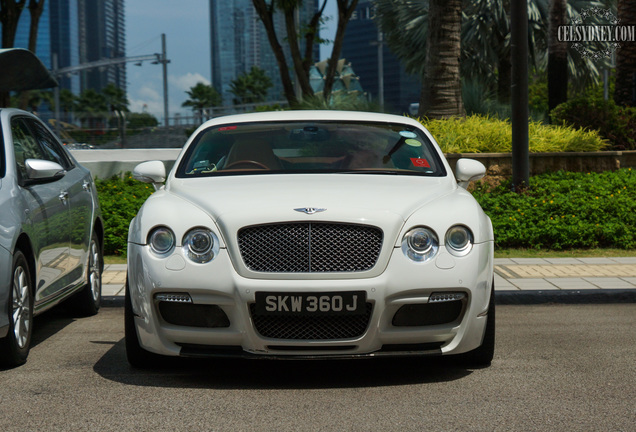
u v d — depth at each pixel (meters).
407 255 4.66
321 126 6.22
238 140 6.00
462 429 3.90
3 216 5.07
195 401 4.41
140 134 32.12
